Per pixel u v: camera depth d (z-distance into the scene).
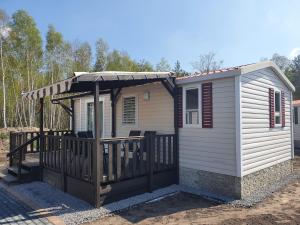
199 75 6.70
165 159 6.94
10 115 26.28
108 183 5.57
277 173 7.99
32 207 5.31
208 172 6.60
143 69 38.03
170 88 7.23
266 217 4.86
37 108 24.97
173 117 7.49
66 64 27.64
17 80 24.98
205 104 6.67
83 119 11.96
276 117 8.31
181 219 4.77
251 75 6.62
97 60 33.75
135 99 8.81
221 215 4.99
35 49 25.02
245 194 6.16
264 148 7.20
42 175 7.52
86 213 4.96
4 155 12.87
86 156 5.88
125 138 5.92
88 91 8.69
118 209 5.19
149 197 6.03
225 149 6.25
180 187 6.93
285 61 44.56
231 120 6.13
